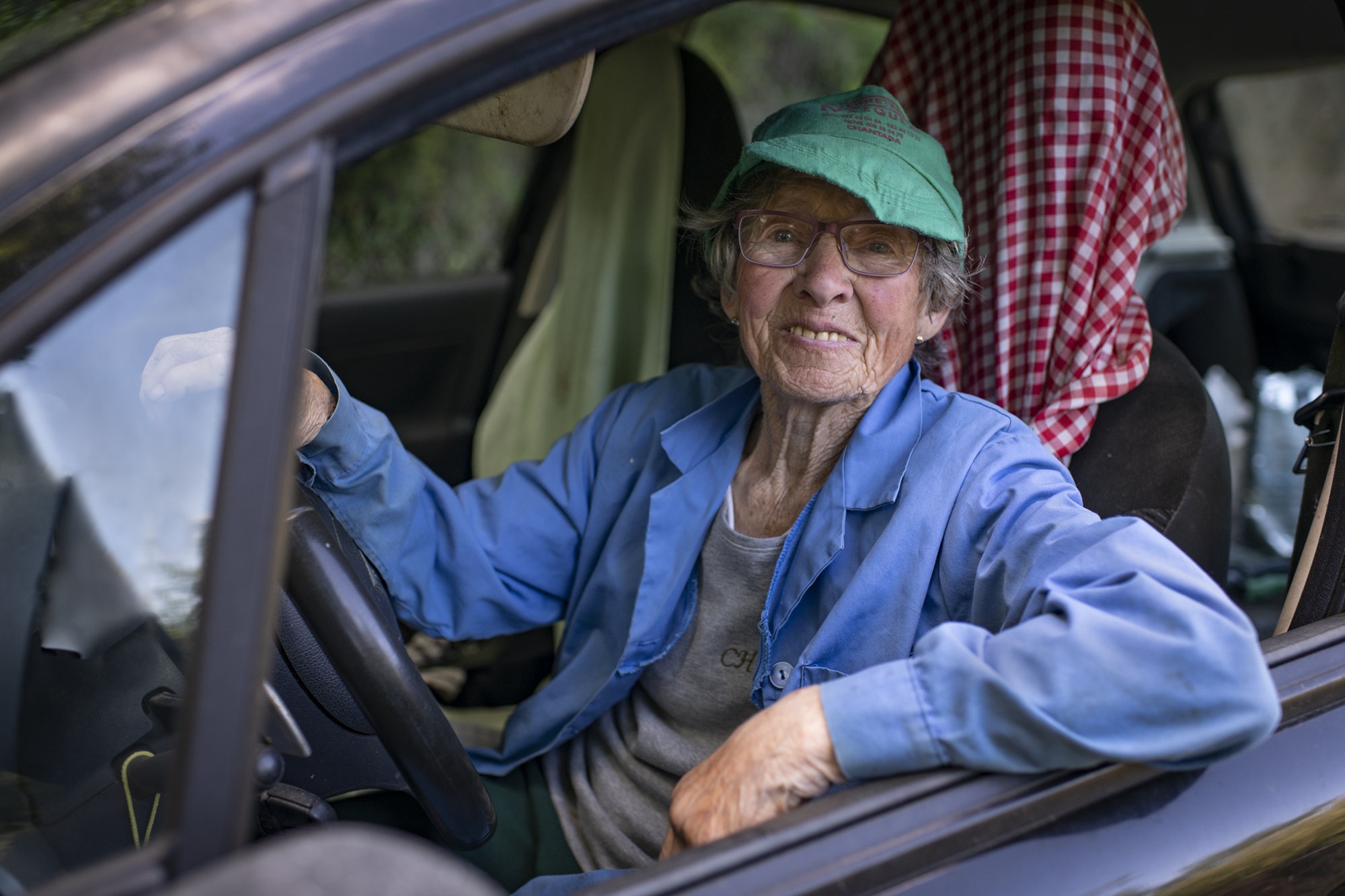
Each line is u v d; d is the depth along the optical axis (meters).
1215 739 0.83
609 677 1.40
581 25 0.71
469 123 1.25
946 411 1.30
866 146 1.23
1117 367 1.50
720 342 1.89
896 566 1.22
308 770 1.28
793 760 0.90
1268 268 3.50
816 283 1.24
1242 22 2.37
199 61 0.63
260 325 0.61
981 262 1.53
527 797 1.48
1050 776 0.84
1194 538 1.39
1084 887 0.78
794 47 4.70
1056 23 1.48
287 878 0.54
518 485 1.58
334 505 1.37
